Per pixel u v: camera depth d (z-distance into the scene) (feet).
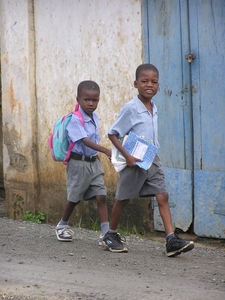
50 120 68.13
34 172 69.41
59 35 66.69
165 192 50.31
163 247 56.44
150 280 44.37
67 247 54.65
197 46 57.31
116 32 62.39
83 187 54.44
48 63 67.87
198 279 44.88
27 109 69.15
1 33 71.00
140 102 49.65
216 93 56.65
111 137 49.78
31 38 68.59
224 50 55.88
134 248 55.16
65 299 40.73
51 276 45.55
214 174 57.62
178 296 40.86
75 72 65.82
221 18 55.77
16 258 50.83
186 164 59.21
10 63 70.28
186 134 58.80
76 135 52.85
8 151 71.46
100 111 64.23
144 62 60.80
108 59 63.21
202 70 57.21
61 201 68.13
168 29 58.85
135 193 50.55
